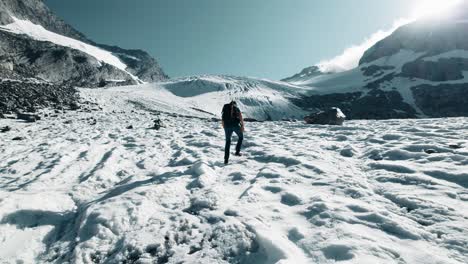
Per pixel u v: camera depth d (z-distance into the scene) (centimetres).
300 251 370
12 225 475
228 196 571
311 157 829
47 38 19675
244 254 381
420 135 1102
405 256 337
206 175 688
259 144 1103
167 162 910
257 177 676
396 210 470
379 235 391
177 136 1436
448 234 383
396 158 776
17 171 820
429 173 614
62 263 405
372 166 723
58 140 1277
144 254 405
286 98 12788
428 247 359
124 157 970
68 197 607
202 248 405
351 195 537
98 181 713
